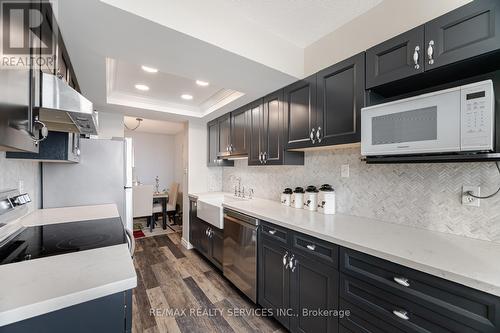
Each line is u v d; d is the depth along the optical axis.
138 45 1.36
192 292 2.24
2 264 0.91
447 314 0.86
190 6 1.28
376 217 1.66
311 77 1.78
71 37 1.26
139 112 3.11
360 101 1.43
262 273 1.88
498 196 1.13
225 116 3.11
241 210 2.13
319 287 1.38
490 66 1.08
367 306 1.12
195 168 3.64
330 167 1.99
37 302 0.65
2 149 0.70
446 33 1.07
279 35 1.77
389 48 1.28
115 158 2.46
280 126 2.11
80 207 2.19
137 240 3.84
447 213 1.31
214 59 1.56
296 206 2.16
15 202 1.33
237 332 1.69
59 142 1.54
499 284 0.74
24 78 0.72
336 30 1.71
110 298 0.77
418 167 1.43
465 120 0.94
